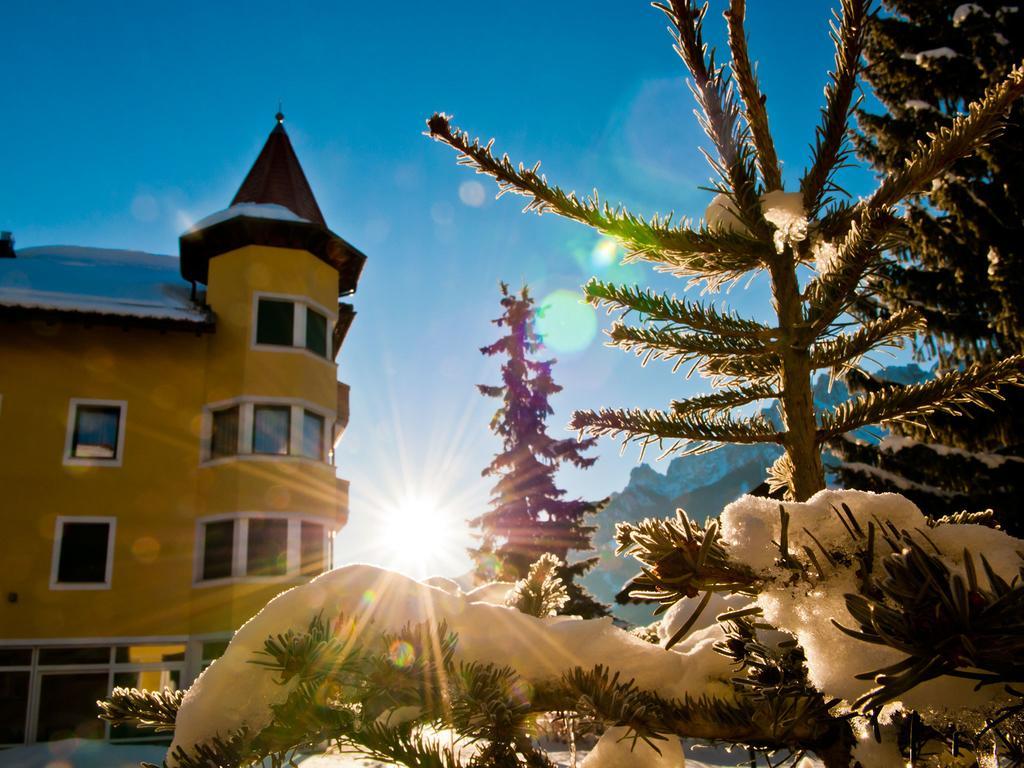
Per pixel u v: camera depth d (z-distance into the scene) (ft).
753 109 5.35
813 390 5.06
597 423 5.15
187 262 75.56
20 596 60.70
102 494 64.49
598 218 5.15
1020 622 2.08
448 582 4.46
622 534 3.14
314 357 71.51
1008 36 43.80
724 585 2.89
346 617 3.24
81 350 67.36
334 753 3.10
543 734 3.65
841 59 5.21
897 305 39.32
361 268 80.12
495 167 5.25
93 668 61.16
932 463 41.98
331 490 68.59
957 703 2.57
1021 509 39.24
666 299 5.00
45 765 50.08
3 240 82.07
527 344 100.37
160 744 57.82
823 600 2.79
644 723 3.09
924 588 2.14
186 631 63.10
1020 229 41.37
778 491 5.15
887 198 4.80
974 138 4.55
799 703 3.20
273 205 74.38
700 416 5.05
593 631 3.54
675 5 5.29
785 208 4.98
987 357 41.42
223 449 67.77
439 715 3.02
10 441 63.57
